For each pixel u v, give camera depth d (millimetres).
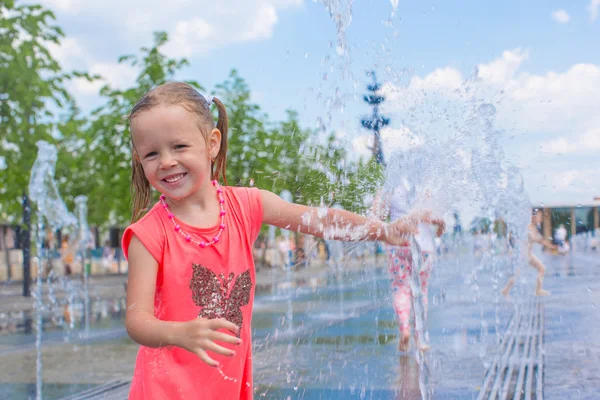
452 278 10930
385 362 4406
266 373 4191
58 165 16734
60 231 21875
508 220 8523
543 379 3734
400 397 3438
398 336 5582
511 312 6711
